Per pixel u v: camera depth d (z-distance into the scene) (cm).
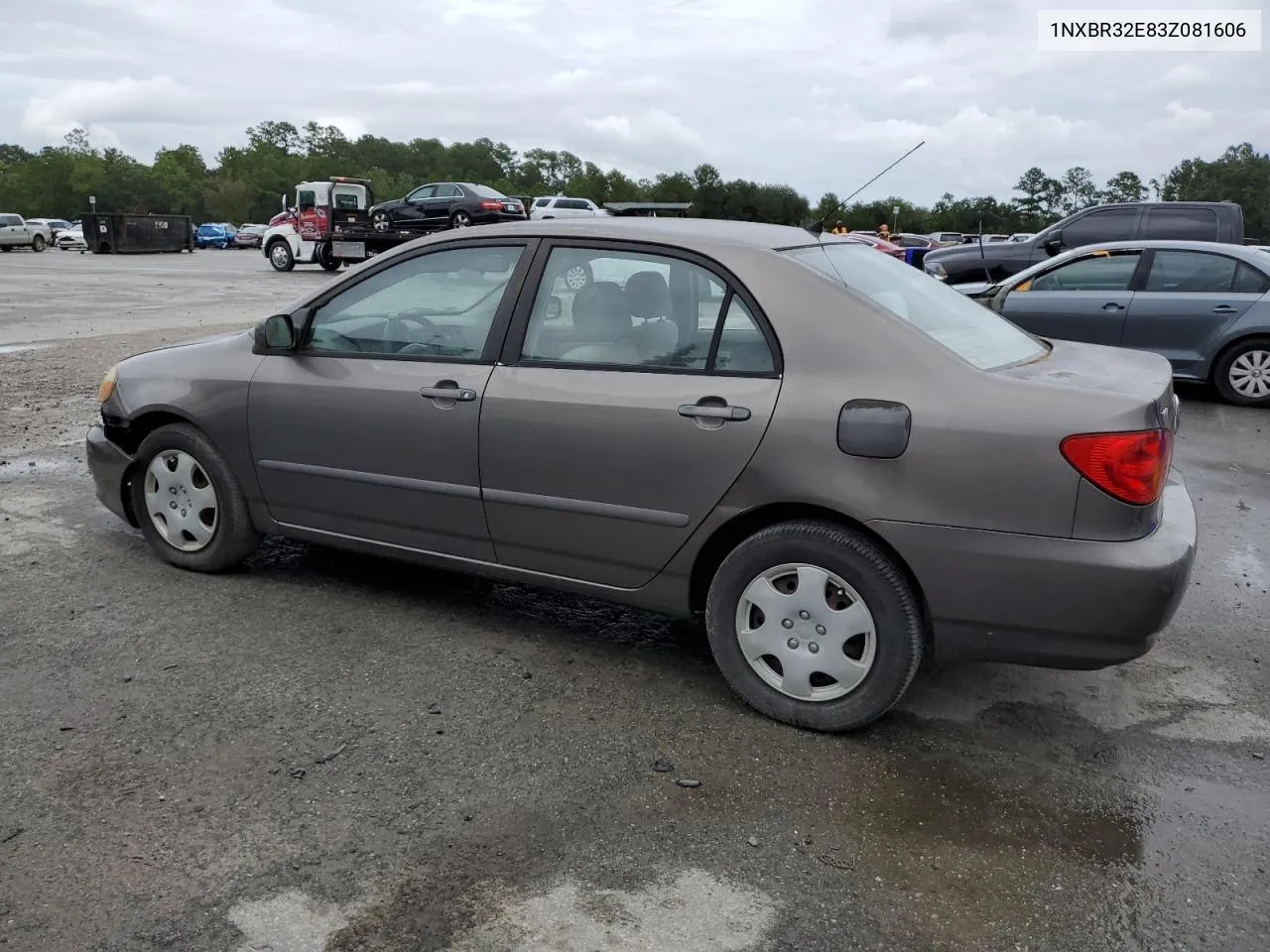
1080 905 260
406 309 407
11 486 611
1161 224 1348
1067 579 304
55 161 12131
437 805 296
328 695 362
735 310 345
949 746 339
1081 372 340
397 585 469
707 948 242
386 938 243
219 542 461
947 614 321
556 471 368
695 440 341
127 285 2297
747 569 344
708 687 376
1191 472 717
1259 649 423
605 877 267
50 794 297
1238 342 943
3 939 239
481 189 3069
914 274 413
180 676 373
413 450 397
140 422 477
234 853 272
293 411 425
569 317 373
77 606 434
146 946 238
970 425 309
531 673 384
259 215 12812
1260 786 318
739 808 299
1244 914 258
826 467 324
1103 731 351
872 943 245
